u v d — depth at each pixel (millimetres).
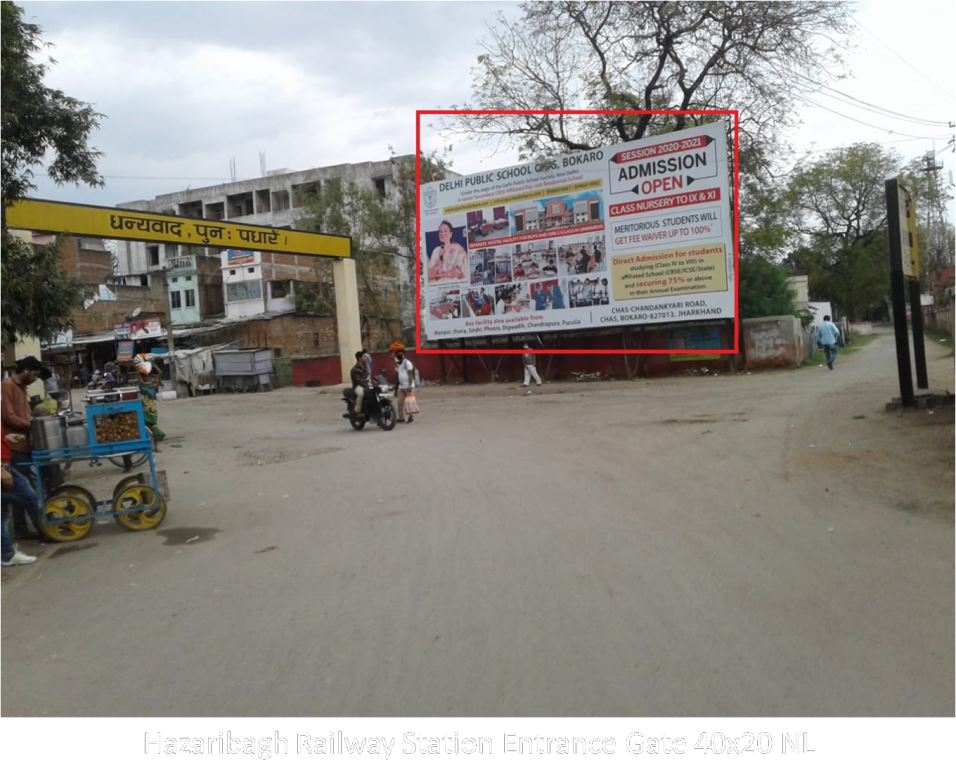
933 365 24469
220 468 12586
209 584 6289
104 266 57562
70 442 7992
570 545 6590
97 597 6188
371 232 43469
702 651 4336
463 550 6676
